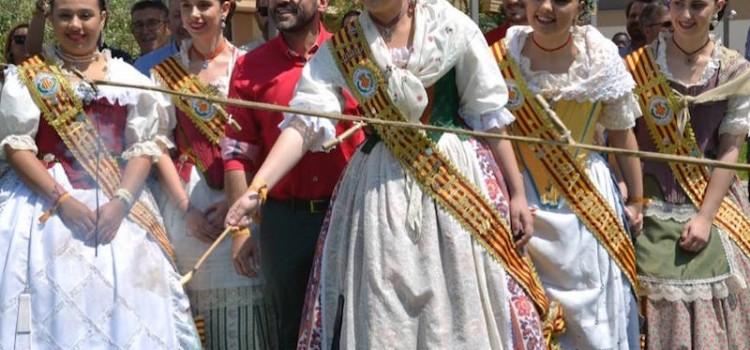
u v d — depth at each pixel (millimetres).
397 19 5246
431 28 5230
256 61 5906
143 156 5551
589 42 5746
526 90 5727
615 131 5867
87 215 5402
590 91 5684
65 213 5375
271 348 5996
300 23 5793
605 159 6152
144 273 5445
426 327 5082
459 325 5109
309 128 5223
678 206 6133
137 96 5547
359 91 5246
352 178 5328
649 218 6129
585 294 5684
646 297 6094
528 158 5750
